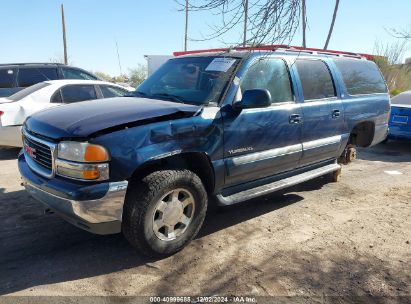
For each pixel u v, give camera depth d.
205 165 3.88
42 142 3.45
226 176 4.02
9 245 3.85
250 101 3.85
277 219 4.70
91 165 3.13
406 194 5.79
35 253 3.72
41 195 3.44
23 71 9.62
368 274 3.51
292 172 4.97
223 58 4.38
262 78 4.40
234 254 3.80
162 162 3.66
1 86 9.38
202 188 3.77
